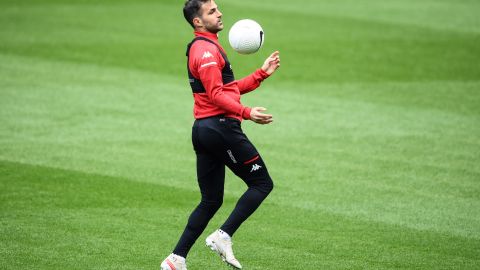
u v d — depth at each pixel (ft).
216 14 74.59
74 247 83.61
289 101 156.25
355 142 129.49
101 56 189.88
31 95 155.33
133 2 259.39
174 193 103.60
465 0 277.85
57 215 93.76
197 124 74.69
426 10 258.57
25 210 95.14
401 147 126.82
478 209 98.78
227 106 71.31
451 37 218.38
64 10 243.60
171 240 86.74
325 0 273.75
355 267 79.66
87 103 151.02
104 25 224.53
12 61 182.29
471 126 139.64
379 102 156.15
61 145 124.47
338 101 156.56
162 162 117.39
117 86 164.66
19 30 214.48
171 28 223.30
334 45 206.39
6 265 77.92
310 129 137.18
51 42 201.77
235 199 102.68
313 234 89.61
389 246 85.87
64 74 172.96
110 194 102.37
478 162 119.14
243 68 183.93
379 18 244.01
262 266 79.82
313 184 108.47
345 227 92.02
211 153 74.74
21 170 111.24
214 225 93.56
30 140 126.72
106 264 79.15
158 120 141.08
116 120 140.26
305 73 179.22
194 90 74.54
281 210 97.91
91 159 117.60
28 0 257.34
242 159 74.13
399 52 200.23
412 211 97.81
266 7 255.09
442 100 157.89
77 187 104.78
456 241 87.56
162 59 188.96
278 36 215.51
